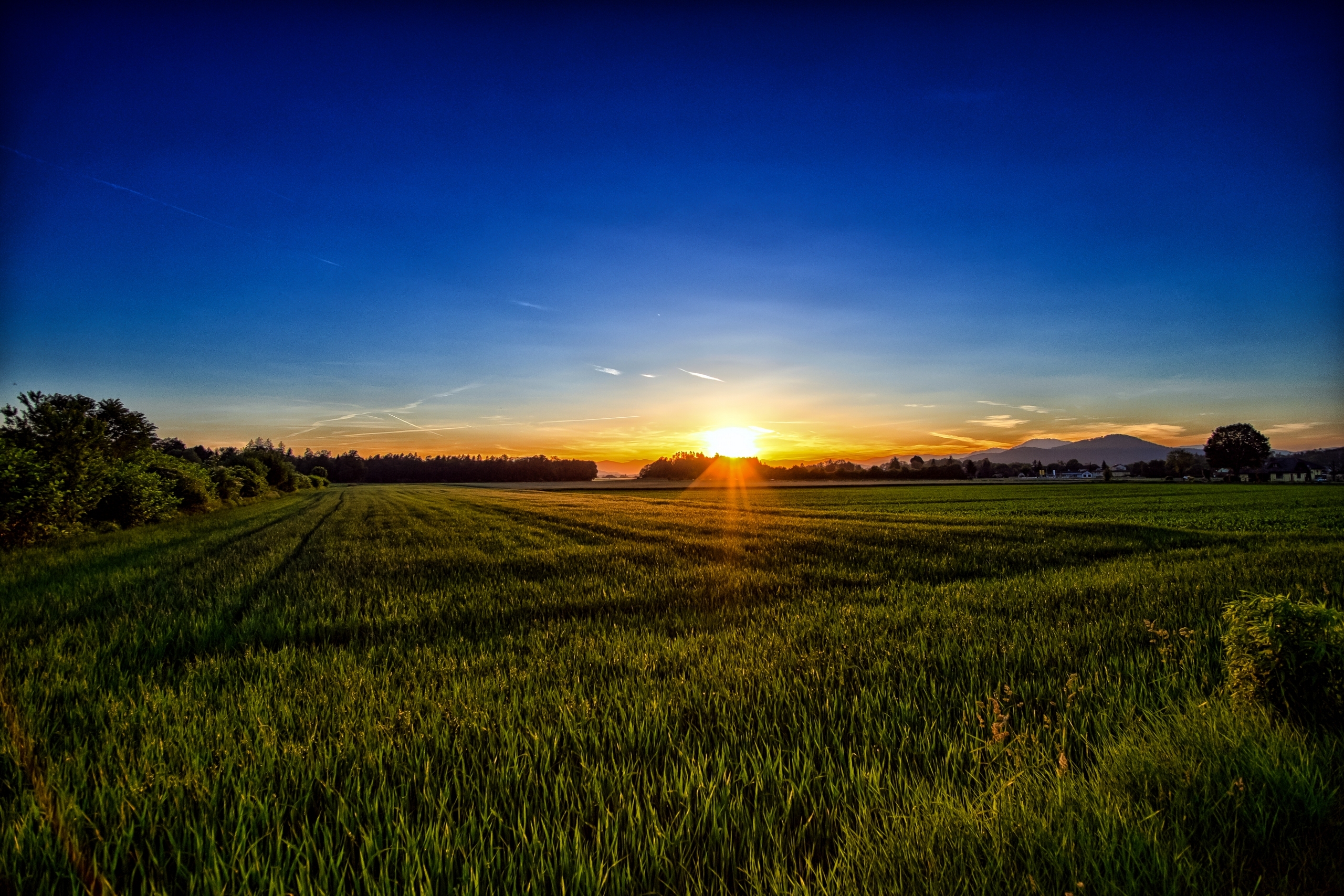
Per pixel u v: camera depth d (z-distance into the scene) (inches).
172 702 188.5
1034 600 341.1
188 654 264.8
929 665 217.3
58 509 738.2
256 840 108.7
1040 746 138.7
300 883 99.0
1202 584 370.9
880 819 113.7
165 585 440.1
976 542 678.5
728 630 287.7
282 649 266.2
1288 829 103.8
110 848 111.0
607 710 174.2
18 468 679.7
